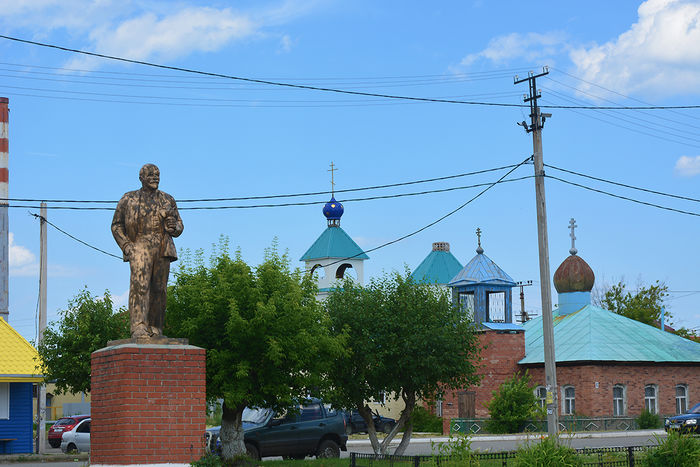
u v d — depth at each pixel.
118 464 16.52
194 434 16.89
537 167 30.91
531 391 47.59
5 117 47.78
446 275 77.62
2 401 35.59
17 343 36.44
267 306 23.20
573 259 62.03
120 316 32.97
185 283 24.97
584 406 50.22
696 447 20.06
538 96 31.05
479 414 52.88
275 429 30.80
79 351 32.84
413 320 28.59
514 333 54.31
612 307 80.06
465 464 19.42
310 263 74.88
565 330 55.38
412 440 43.56
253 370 24.34
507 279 56.03
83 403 75.25
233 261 24.83
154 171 17.48
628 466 21.20
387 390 29.20
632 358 51.12
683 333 74.75
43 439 37.09
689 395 53.03
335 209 75.12
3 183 47.16
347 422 50.84
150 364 16.81
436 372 28.61
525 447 19.97
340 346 25.72
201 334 24.12
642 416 49.69
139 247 17.23
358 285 30.22
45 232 37.81
